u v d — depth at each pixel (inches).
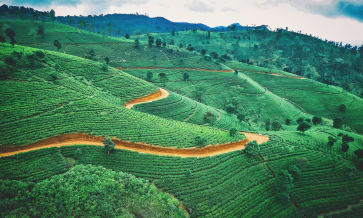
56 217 1352.1
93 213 1409.9
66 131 2337.6
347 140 3191.4
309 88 7185.0
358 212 2134.6
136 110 3543.3
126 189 1684.3
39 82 3149.6
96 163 2005.4
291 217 1957.4
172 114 3924.7
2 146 2004.2
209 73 7337.6
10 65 3206.2
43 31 6953.7
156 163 2143.2
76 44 6939.0
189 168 2162.9
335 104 6200.8
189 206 1744.6
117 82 4308.6
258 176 2289.6
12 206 1376.7
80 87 3454.7
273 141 2928.2
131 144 2381.9
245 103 5905.5
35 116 2470.5
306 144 2987.2
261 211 1929.1
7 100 2566.4
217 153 2536.9
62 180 1641.2
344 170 2566.4
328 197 2225.6
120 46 7711.6
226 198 1931.6
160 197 1689.2
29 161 1876.2
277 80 7834.6
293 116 5526.6
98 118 2682.1
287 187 2066.9
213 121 3956.7
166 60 7682.1
